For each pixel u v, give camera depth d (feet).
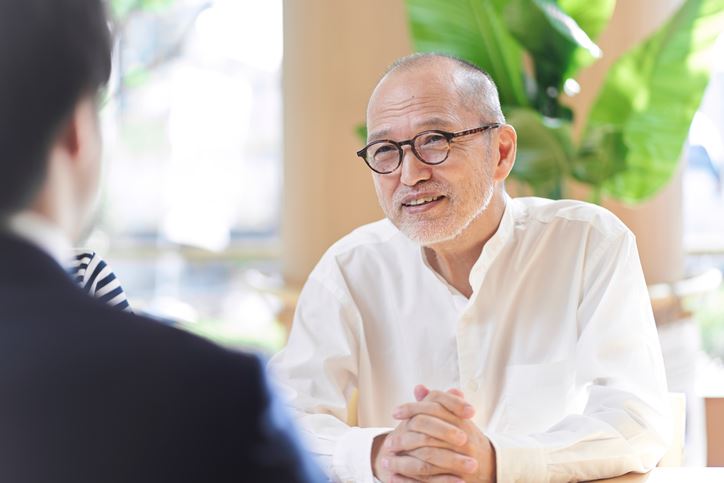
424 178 6.09
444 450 5.12
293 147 13.70
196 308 20.71
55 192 2.36
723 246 16.79
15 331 2.20
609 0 10.98
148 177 20.71
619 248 6.44
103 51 2.41
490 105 6.29
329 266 7.04
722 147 17.03
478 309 6.61
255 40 20.59
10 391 2.14
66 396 2.14
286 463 2.25
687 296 11.83
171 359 2.23
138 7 20.08
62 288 2.29
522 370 6.55
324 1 13.39
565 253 6.60
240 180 21.07
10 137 2.26
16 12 2.28
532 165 10.59
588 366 6.10
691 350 11.87
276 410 2.30
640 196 11.03
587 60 10.94
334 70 13.44
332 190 13.58
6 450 2.11
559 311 6.59
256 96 20.95
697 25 10.16
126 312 2.32
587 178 10.82
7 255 2.26
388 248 7.03
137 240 20.68
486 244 6.47
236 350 2.33
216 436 2.18
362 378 6.94
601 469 5.30
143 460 2.14
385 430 5.56
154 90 20.63
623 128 10.68
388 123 6.15
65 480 2.10
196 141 20.90
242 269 20.53
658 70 10.43
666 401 5.99
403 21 13.25
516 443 5.22
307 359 6.78
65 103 2.32
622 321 6.13
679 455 6.23
